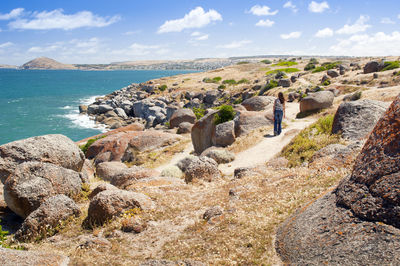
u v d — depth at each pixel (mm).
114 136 26500
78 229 8367
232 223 6395
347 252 3938
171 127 34000
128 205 8461
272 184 8570
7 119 58625
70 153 13734
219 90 66188
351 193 4711
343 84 40500
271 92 49656
